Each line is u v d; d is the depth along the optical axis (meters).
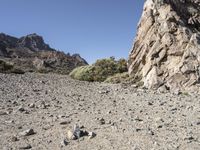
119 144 8.26
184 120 11.18
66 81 29.98
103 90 21.84
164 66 25.45
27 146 8.06
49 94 18.67
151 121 10.97
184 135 9.07
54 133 9.41
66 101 15.91
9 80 26.73
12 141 8.63
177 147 7.95
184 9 29.62
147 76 26.12
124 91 21.20
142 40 29.69
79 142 8.51
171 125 10.34
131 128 9.84
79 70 37.75
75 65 92.06
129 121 10.91
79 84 26.89
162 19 27.67
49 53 97.69
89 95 18.84
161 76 24.98
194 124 10.58
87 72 35.94
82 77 34.59
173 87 23.52
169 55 25.66
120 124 10.41
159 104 14.95
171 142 8.40
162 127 10.04
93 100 16.53
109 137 8.88
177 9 28.88
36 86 23.12
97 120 11.02
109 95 18.88
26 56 112.25
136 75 29.25
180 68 24.08
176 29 26.36
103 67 36.81
